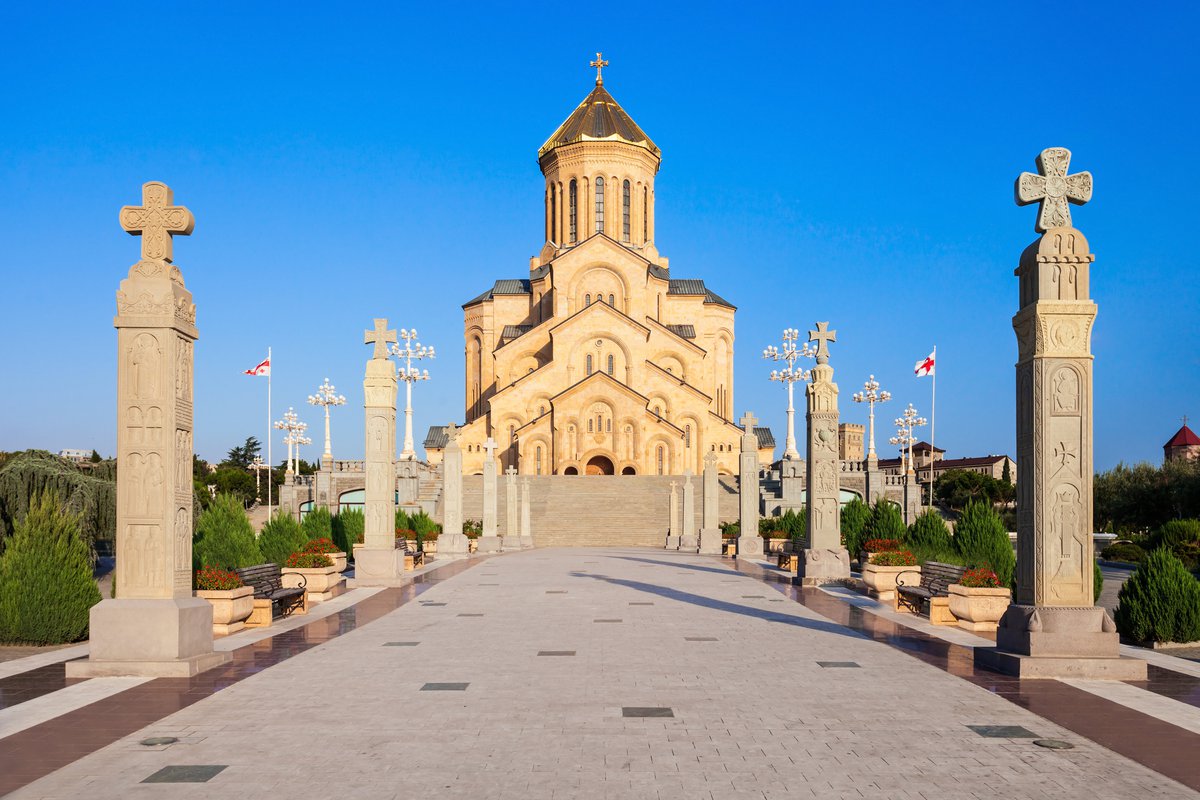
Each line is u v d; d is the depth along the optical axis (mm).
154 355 11875
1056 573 11742
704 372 90250
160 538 11766
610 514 59281
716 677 11445
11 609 14594
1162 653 14383
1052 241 11969
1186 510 52688
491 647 13758
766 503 58562
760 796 6938
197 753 8039
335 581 21203
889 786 7188
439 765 7680
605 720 9219
